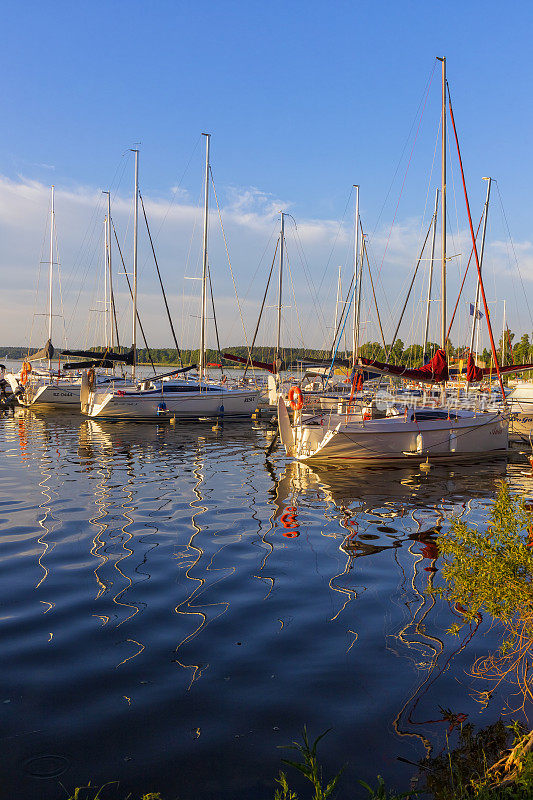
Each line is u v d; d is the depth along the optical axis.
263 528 11.03
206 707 4.86
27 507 12.33
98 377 36.34
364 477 16.84
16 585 7.76
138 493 13.98
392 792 3.82
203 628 6.48
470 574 4.64
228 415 32.47
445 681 5.31
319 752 4.27
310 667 5.58
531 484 16.03
